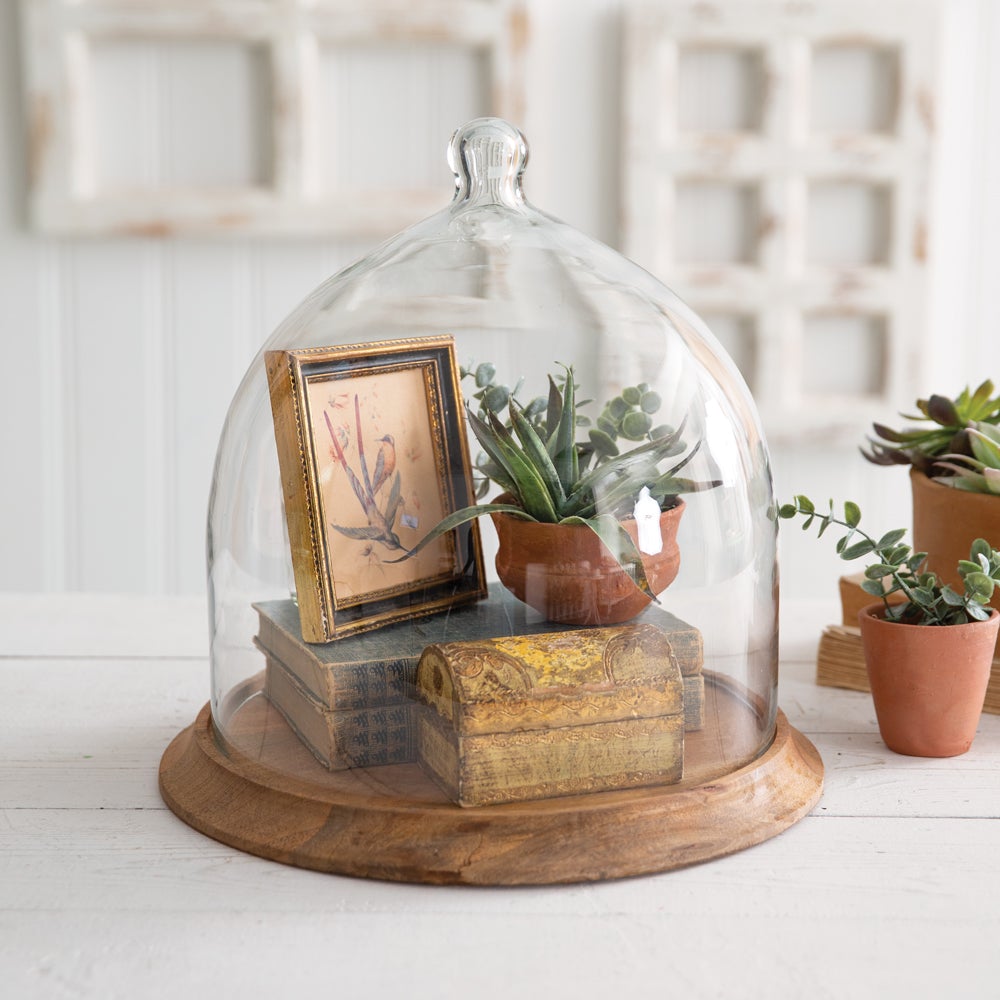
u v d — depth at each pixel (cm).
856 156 166
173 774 69
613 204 170
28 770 72
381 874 57
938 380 178
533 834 57
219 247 170
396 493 65
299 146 163
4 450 174
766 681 70
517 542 64
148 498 177
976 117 172
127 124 165
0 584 178
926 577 74
